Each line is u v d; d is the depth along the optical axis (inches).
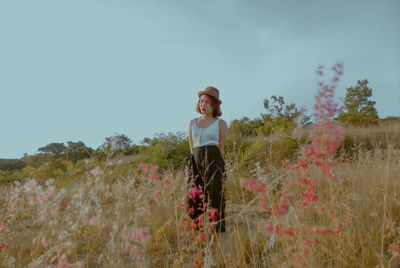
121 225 66.5
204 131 115.6
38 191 55.6
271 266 76.4
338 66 43.0
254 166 206.7
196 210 102.7
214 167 111.2
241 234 101.7
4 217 105.2
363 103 764.6
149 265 87.5
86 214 61.2
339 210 82.7
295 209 65.2
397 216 100.7
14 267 92.5
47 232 61.4
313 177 49.0
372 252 75.5
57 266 51.0
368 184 113.9
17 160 1072.8
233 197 159.2
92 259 88.4
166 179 63.3
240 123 499.5
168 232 107.8
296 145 223.3
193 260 80.9
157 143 315.0
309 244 49.0
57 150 1109.1
